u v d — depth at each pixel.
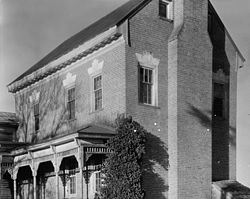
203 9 21.86
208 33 22.02
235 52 24.81
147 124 19.88
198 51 21.27
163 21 21.19
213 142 23.00
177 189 19.59
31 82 28.03
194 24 21.33
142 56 20.16
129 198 17.84
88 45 21.81
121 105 19.48
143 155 19.33
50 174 24.88
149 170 19.52
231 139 23.86
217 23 24.23
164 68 20.89
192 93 20.73
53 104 25.59
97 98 21.66
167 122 20.56
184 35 20.80
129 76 19.59
